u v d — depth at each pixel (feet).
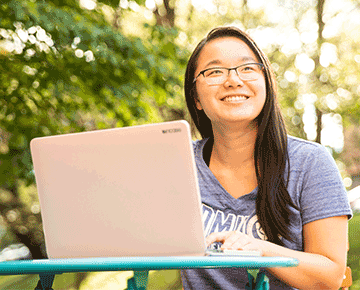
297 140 6.07
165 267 3.63
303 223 5.61
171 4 27.48
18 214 32.35
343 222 5.48
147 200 4.27
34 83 18.31
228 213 5.92
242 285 5.78
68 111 19.61
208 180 6.04
